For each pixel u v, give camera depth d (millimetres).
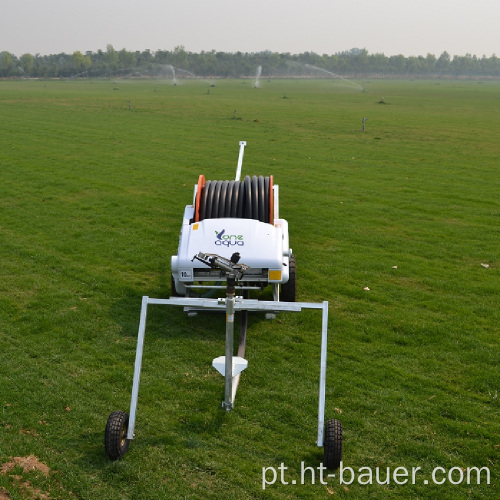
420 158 23969
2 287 9469
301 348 7668
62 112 42219
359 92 98188
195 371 7035
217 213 8867
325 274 10500
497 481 5266
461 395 6629
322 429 5305
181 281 7941
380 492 5098
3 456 5352
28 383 6637
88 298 9164
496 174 20562
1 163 20609
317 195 16844
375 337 8039
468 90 116938
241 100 64125
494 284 10070
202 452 5535
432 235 13062
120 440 5312
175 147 25453
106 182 17797
